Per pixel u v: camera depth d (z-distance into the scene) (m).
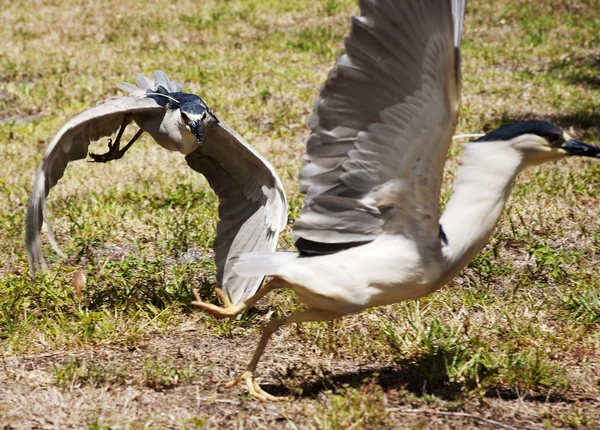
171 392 8.92
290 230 14.42
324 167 8.32
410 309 11.06
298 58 26.50
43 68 26.05
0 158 19.09
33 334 10.46
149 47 28.34
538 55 26.61
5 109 22.80
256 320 11.05
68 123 10.44
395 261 8.09
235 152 10.98
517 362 9.43
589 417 8.48
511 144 8.05
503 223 14.48
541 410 8.64
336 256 8.23
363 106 7.93
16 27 30.84
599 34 28.50
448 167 17.84
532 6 31.16
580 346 10.25
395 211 8.11
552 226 14.36
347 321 10.79
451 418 8.36
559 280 12.17
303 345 10.30
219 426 8.17
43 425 8.10
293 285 8.27
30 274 11.87
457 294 11.66
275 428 8.15
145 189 16.66
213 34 29.78
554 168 17.56
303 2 33.19
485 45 27.67
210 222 14.69
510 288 11.91
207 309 8.69
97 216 15.06
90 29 30.59
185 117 11.05
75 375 9.14
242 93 23.14
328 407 8.40
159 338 10.54
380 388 8.78
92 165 18.52
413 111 7.71
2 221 14.96
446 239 8.13
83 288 11.62
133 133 20.81
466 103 22.20
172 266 12.54
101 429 7.93
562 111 21.70
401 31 7.52
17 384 9.05
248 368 8.78
